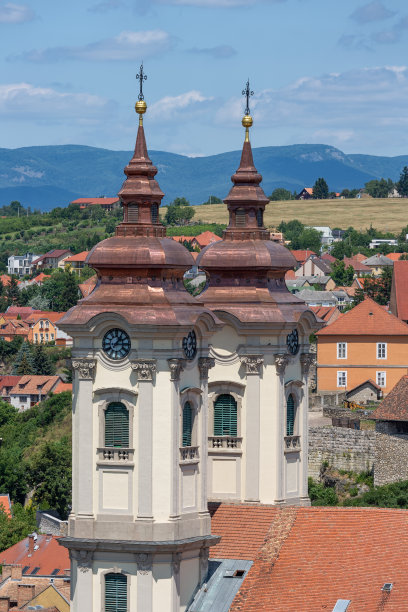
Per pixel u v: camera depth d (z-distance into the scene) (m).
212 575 135.38
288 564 131.88
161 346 130.38
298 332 153.75
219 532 138.75
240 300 150.75
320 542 132.88
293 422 153.75
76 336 132.38
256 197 154.25
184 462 132.38
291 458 152.75
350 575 129.38
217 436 150.62
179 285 135.50
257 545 136.75
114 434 132.12
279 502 150.25
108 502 132.12
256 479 150.00
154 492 131.00
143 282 132.62
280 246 154.25
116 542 131.00
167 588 131.38
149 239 133.62
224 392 150.62
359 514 134.00
